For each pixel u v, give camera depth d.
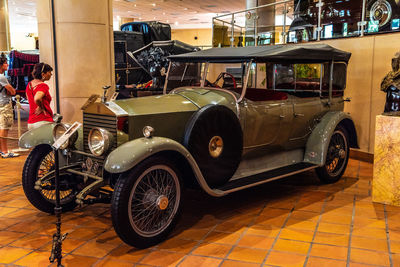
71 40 5.73
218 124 3.48
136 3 20.05
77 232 3.32
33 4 20.19
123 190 2.80
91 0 5.72
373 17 6.05
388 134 3.94
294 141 4.51
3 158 6.23
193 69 4.24
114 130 3.13
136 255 2.89
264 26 9.05
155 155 3.12
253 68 4.61
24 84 10.78
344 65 5.00
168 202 3.08
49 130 3.68
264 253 2.92
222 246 3.04
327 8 6.91
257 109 3.95
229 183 3.72
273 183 4.83
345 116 4.77
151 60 8.11
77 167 3.51
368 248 3.00
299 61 4.59
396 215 3.72
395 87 4.26
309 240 3.15
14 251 2.97
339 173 4.89
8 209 3.91
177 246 3.04
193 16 25.59
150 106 3.37
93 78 5.88
